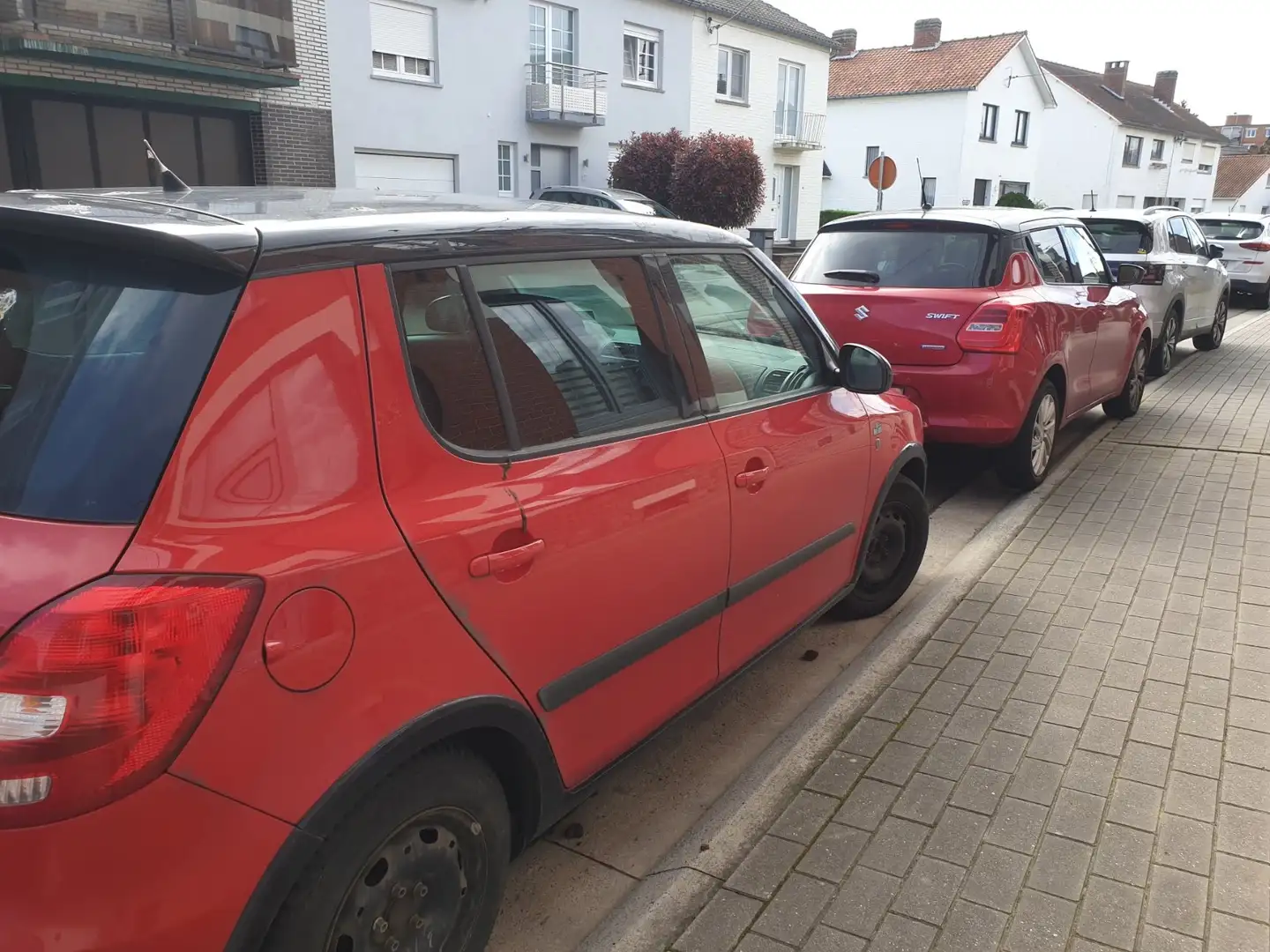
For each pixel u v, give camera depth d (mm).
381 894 1947
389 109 19172
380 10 18781
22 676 1471
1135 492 6281
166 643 1553
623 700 2641
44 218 1795
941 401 5762
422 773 1996
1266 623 4285
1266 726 3443
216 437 1701
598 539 2414
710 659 3018
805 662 4074
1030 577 4840
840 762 3240
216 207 2086
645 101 25078
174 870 1590
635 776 3293
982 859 2756
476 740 2279
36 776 1470
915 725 3467
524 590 2211
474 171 21109
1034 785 3105
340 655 1805
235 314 1771
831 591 3758
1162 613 4402
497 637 2150
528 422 2340
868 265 6266
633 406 2684
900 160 41562
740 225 24094
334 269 1949
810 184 31906
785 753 3305
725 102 27688
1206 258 12125
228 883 1655
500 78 21188
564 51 22906
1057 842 2824
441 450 2098
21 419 1710
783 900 2600
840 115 42844
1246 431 7957
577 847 2928
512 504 2193
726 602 3008
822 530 3541
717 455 2887
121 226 1755
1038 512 5898
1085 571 4914
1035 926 2498
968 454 7414
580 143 23516
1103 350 7203
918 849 2801
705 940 2469
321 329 1898
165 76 15570
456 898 2131
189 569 1605
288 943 1784
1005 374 5641
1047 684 3762
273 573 1701
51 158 14852
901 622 4375
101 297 1786
